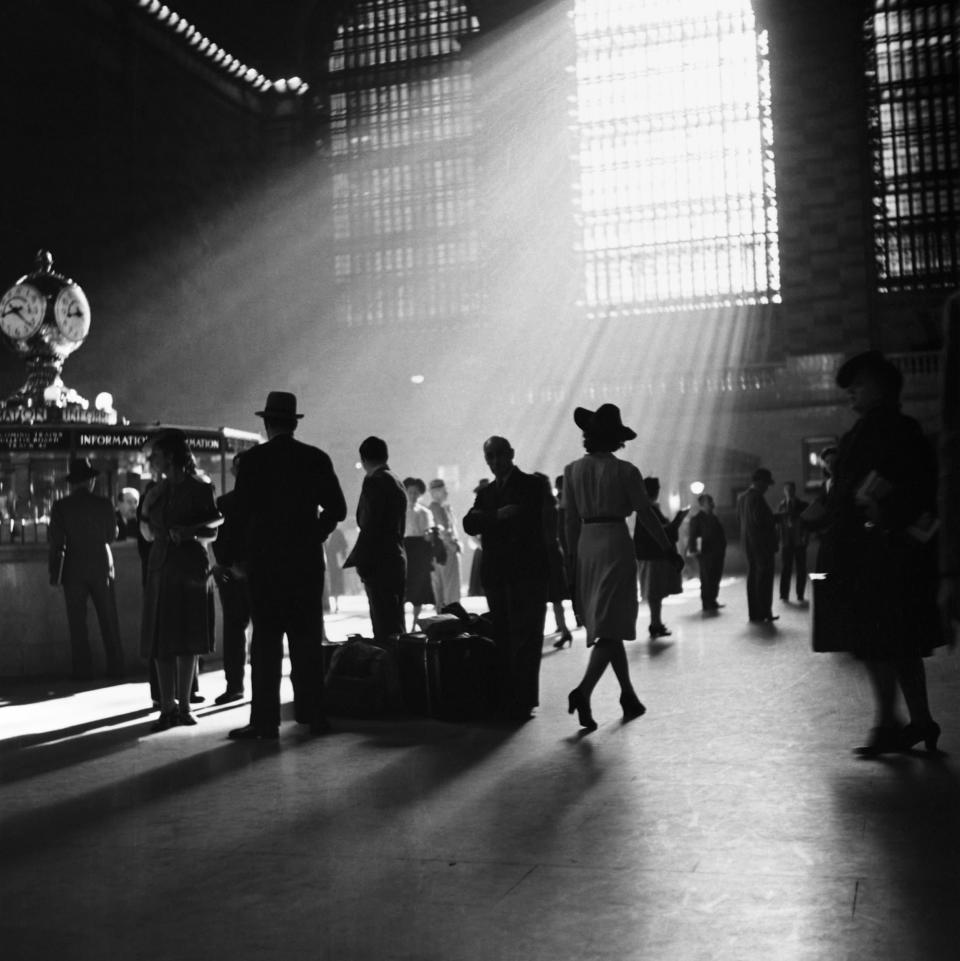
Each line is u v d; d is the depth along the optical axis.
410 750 6.49
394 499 8.65
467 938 3.41
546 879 3.96
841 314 45.19
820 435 43.31
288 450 7.14
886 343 46.62
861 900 3.62
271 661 7.09
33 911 3.80
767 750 6.14
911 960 3.11
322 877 4.07
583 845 4.38
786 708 7.58
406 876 4.05
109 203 41.28
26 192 37.72
